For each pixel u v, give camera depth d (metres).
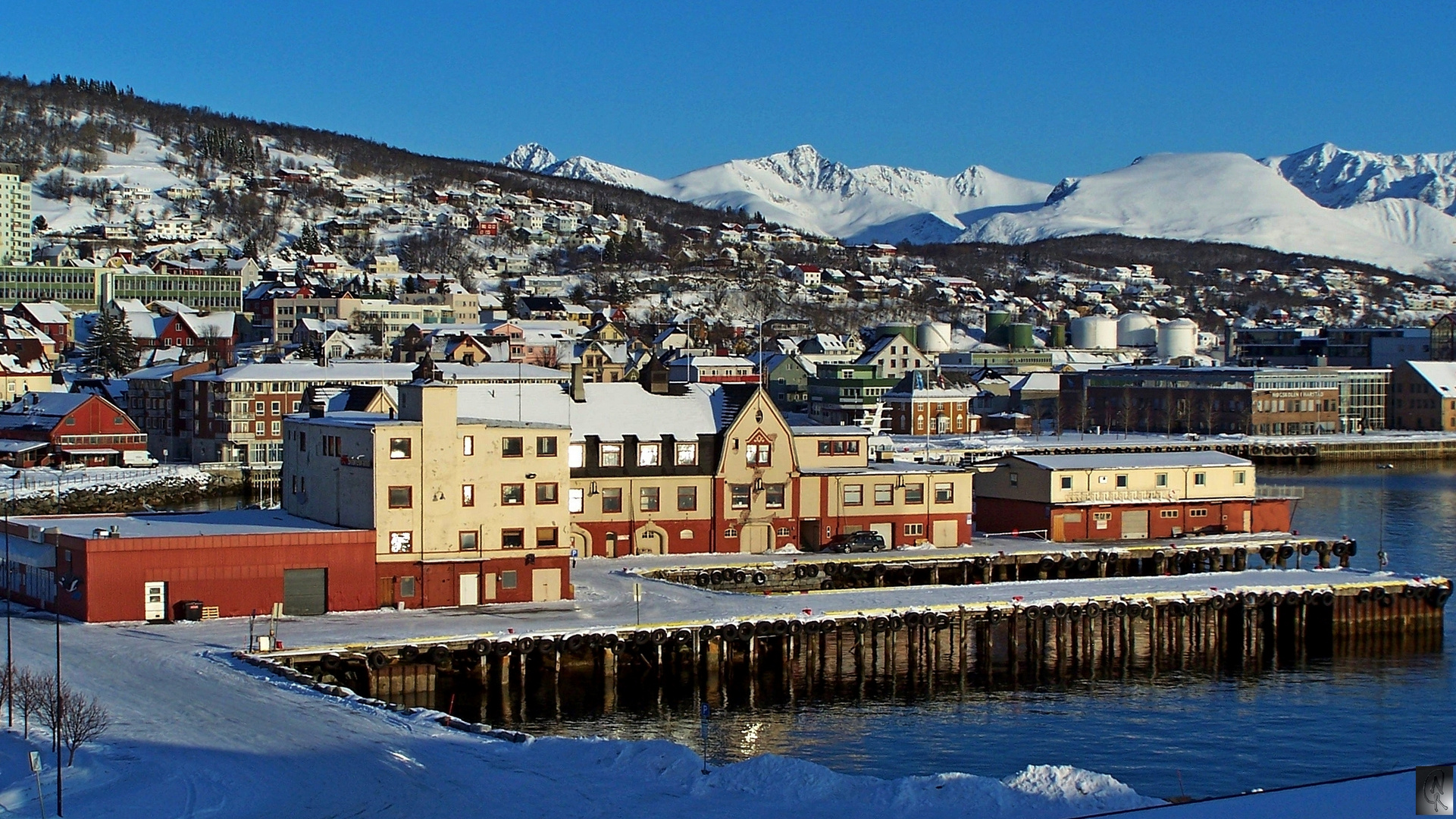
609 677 95.94
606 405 129.50
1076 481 143.38
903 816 62.91
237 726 73.75
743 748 84.25
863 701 95.19
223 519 113.06
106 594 97.19
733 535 130.12
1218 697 98.56
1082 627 109.19
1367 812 54.91
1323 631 117.19
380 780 65.81
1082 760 84.25
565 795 64.50
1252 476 149.75
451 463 104.88
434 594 104.44
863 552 131.12
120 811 61.22
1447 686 102.06
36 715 73.38
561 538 107.81
